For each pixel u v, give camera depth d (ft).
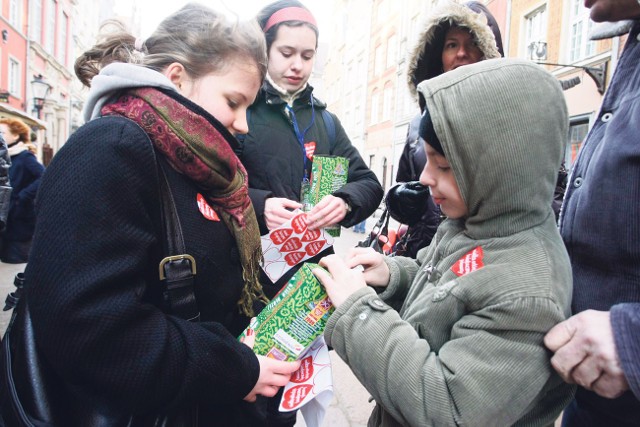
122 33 3.49
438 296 3.24
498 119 3.01
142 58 3.26
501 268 3.03
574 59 27.48
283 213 5.25
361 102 77.77
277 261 4.98
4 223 10.38
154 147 2.96
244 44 3.22
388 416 3.62
